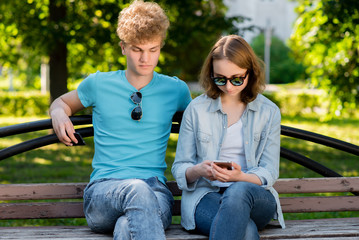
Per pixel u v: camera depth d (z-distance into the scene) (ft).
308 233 15.53
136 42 15.71
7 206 16.70
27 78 149.59
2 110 109.81
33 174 42.65
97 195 15.02
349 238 15.24
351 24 54.65
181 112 17.70
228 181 14.84
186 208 15.60
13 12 61.72
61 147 59.93
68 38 55.93
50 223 28.25
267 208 14.74
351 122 95.55
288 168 46.91
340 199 17.97
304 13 60.23
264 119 16.25
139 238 13.47
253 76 15.93
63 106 17.01
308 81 66.90
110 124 16.61
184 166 15.81
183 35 60.75
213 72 16.01
